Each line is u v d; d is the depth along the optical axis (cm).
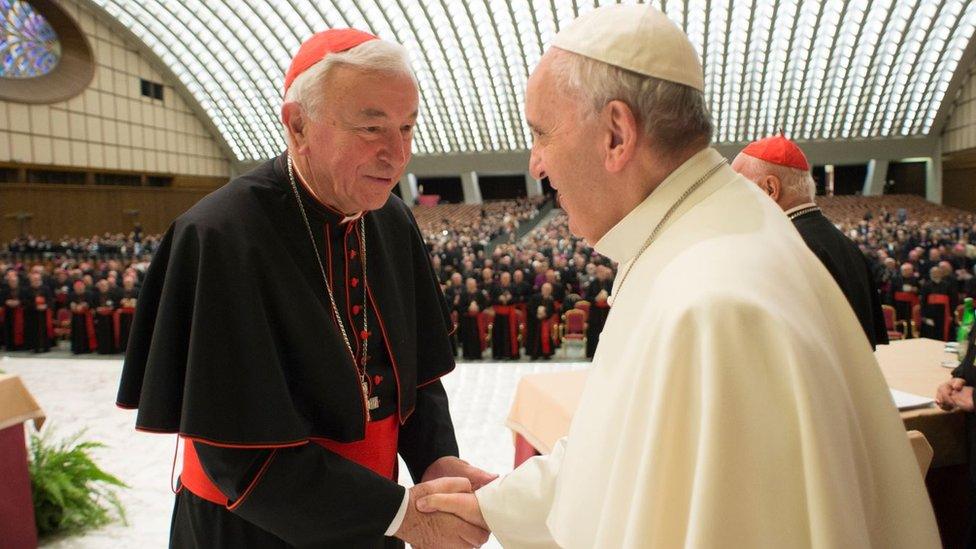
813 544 61
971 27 2988
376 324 145
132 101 3181
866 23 3002
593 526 78
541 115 95
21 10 2611
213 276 120
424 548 132
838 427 66
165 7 2956
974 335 201
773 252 77
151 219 3294
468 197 4081
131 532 354
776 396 64
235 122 3675
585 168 93
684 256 78
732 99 3425
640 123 87
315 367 127
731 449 63
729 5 2852
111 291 1023
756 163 246
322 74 116
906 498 78
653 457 68
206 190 3738
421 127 3781
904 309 962
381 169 121
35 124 2628
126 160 3134
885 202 3538
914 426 198
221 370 118
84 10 2866
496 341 966
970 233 2025
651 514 67
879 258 1381
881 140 3612
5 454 296
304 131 124
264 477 119
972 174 3416
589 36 90
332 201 134
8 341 1051
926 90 3347
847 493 64
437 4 2967
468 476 153
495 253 1703
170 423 122
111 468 441
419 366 166
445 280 1343
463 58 3275
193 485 136
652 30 87
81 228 2847
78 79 2830
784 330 65
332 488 123
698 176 88
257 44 3231
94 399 599
